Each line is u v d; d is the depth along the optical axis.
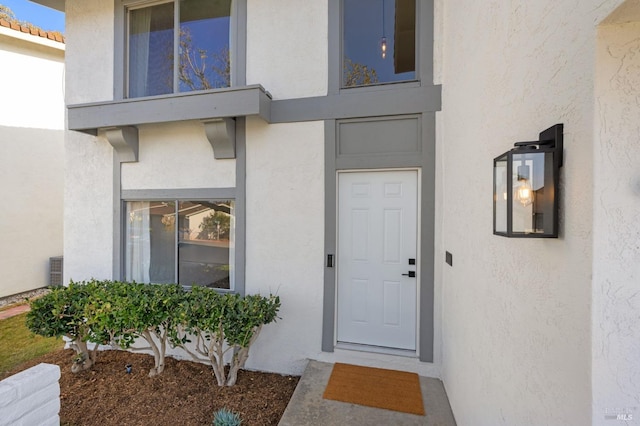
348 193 3.67
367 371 3.37
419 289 3.43
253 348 3.77
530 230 1.24
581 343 1.04
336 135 3.60
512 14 1.63
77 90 4.43
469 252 2.35
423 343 3.35
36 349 4.40
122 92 4.26
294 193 3.70
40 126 7.31
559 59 1.20
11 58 6.85
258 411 2.94
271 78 3.77
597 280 0.99
